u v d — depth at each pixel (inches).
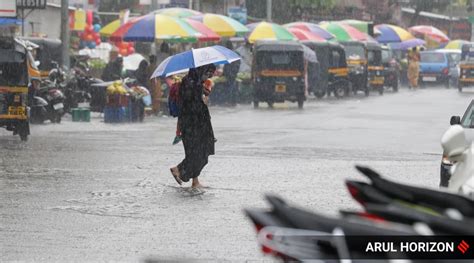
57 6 2753.4
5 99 1451.8
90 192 933.2
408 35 3885.3
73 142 1456.7
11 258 625.3
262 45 2442.2
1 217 783.7
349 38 3238.2
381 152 1358.3
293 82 2454.5
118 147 1381.6
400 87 3976.4
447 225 281.3
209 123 976.3
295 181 1028.5
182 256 631.8
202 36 2206.0
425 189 319.9
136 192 937.5
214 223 766.5
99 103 2020.2
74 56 2427.4
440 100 2893.7
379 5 4958.2
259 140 1520.7
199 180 1032.8
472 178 377.4
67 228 737.6
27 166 1136.8
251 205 858.1
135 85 2033.7
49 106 1839.3
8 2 1813.5
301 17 4114.2
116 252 647.8
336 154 1320.1
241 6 3789.4
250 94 2647.6
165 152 1316.4
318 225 278.5
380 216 291.6
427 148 1429.6
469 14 6122.1
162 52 2279.8
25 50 1459.2
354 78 3152.1
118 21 2362.2
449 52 4013.3
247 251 655.8
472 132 905.5
